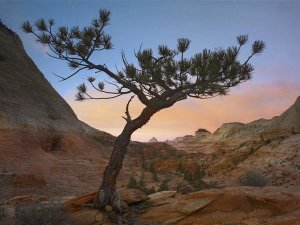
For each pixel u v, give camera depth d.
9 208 11.40
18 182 30.94
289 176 42.34
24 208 9.52
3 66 70.06
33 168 41.00
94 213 10.49
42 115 65.75
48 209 9.48
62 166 46.91
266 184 20.70
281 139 65.75
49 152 55.75
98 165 53.69
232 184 38.72
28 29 12.05
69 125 71.12
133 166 58.38
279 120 97.50
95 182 43.59
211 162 69.94
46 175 40.25
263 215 10.37
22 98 65.19
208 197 10.99
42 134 58.41
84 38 11.57
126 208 11.24
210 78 11.27
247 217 10.32
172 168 53.97
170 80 11.58
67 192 34.09
